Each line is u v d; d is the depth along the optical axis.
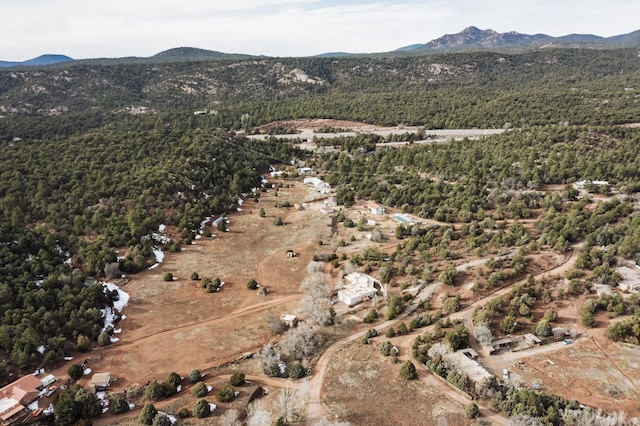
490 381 64.38
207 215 136.12
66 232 109.06
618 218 114.69
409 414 61.56
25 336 71.75
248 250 117.94
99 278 97.88
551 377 68.12
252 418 59.41
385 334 80.19
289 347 75.38
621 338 75.62
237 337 80.75
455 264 99.12
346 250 115.38
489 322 79.56
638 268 92.50
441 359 70.31
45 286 86.31
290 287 99.00
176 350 76.88
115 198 125.44
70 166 138.00
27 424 59.66
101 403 63.31
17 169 131.00
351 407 63.16
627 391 65.38
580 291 87.38
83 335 77.19
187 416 61.56
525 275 94.19
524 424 56.78
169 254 113.19
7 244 96.31
